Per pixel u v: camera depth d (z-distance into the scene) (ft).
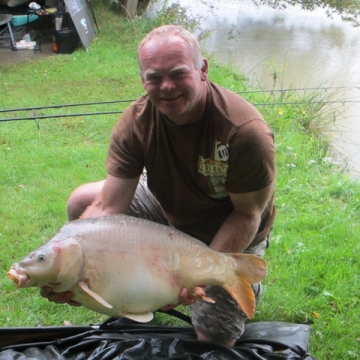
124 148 4.94
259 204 4.83
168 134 4.71
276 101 15.29
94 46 21.29
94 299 4.07
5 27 22.11
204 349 5.03
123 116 4.96
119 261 4.09
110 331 5.36
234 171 4.65
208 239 5.43
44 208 9.21
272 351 5.30
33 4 21.47
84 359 4.90
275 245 7.95
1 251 7.80
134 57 20.39
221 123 4.52
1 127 13.35
